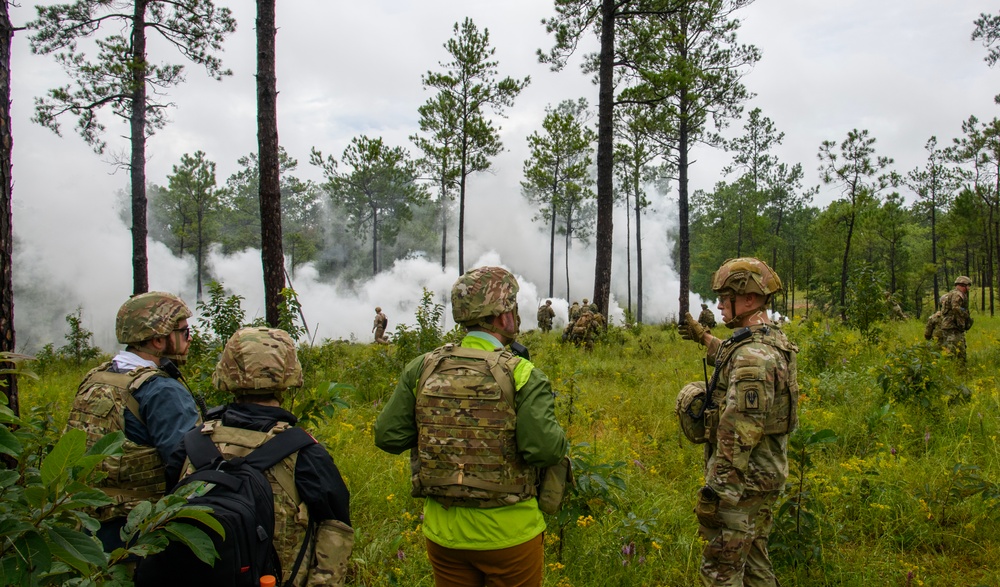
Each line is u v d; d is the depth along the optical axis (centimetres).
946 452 535
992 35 2027
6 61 411
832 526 391
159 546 168
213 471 199
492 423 239
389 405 263
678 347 1361
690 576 369
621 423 691
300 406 363
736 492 275
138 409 257
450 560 249
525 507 247
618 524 377
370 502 462
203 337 828
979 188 3203
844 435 582
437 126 2700
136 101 1600
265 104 898
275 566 202
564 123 3200
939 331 941
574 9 1680
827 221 3177
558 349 1230
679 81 1652
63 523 167
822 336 934
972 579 363
